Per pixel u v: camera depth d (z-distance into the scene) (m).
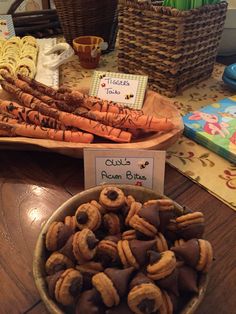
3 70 0.50
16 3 0.74
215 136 0.43
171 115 0.43
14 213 0.34
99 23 0.63
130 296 0.21
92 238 0.24
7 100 0.46
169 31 0.47
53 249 0.25
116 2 0.63
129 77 0.47
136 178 0.34
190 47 0.50
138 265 0.23
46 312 0.26
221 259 0.30
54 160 0.41
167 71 0.51
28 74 0.55
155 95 0.46
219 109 0.48
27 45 0.63
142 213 0.25
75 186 0.38
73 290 0.22
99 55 0.61
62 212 0.28
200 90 0.56
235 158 0.40
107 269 0.23
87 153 0.33
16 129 0.39
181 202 0.36
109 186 0.29
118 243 0.24
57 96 0.44
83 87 0.49
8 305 0.27
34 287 0.28
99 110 0.43
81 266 0.24
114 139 0.40
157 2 0.51
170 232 0.26
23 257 0.30
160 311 0.22
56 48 0.63
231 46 0.68
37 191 0.37
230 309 0.27
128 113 0.42
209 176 0.39
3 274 0.29
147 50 0.52
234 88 0.55
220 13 0.52
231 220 0.34
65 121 0.40
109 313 0.22
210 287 0.28
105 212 0.28
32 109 0.42
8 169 0.40
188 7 0.47
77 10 0.60
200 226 0.26
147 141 0.38
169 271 0.22
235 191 0.37
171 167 0.40
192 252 0.23
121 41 0.56
